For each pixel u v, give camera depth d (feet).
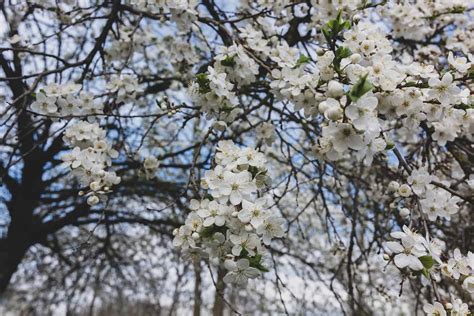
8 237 17.06
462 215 11.26
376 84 5.93
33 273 24.39
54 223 17.49
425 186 6.71
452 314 5.20
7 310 31.37
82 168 7.59
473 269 5.45
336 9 8.55
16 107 11.42
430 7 10.66
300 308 16.47
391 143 6.35
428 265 5.21
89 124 8.14
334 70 6.15
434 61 10.85
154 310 23.53
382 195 10.95
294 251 19.38
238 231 5.83
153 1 8.72
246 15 10.69
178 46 11.07
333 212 16.40
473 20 11.13
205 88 7.34
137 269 22.09
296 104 6.92
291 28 11.75
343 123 5.21
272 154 15.64
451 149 9.59
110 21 10.75
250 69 7.93
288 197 18.34
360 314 11.73
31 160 16.35
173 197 16.83
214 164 7.21
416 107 6.08
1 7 12.78
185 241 6.11
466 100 6.44
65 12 11.69
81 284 22.76
